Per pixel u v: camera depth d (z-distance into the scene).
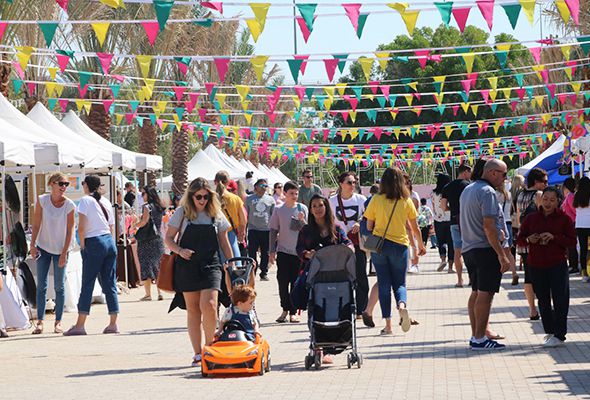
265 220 27.19
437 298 21.42
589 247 21.80
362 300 16.94
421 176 89.06
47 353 14.69
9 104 22.55
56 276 17.42
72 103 57.91
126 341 15.95
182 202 12.71
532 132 77.38
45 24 14.84
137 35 41.28
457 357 12.76
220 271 12.76
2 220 18.53
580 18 29.89
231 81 62.03
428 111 78.19
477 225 13.27
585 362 11.99
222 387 10.93
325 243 13.88
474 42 78.88
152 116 27.22
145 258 23.86
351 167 91.88
